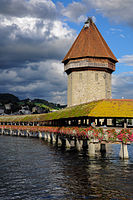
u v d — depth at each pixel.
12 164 21.20
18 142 44.53
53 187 14.27
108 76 54.84
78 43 55.53
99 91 52.34
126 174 17.08
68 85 57.06
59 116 39.03
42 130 52.78
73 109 35.66
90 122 26.00
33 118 65.50
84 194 13.07
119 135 22.73
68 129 30.55
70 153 27.98
